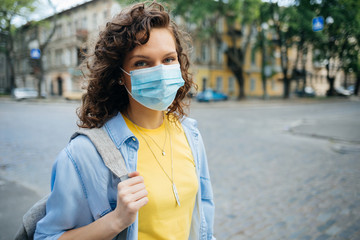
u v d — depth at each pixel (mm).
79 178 913
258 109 19203
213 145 7184
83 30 28078
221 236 3020
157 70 1019
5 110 15609
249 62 35250
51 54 33844
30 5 16172
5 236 2691
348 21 18953
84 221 926
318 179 4730
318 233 3090
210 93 25297
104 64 1041
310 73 42125
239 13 23844
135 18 1004
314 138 8484
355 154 6438
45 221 910
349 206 3715
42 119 11492
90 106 1055
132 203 821
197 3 21859
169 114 1248
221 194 4090
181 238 1071
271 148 6965
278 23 24750
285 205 3744
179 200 1060
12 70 28156
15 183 4152
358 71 28344
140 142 1084
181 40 1262
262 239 2973
